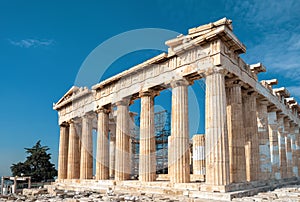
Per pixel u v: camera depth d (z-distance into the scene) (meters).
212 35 24.03
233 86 26.88
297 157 45.62
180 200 20.59
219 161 22.55
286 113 41.09
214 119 23.28
